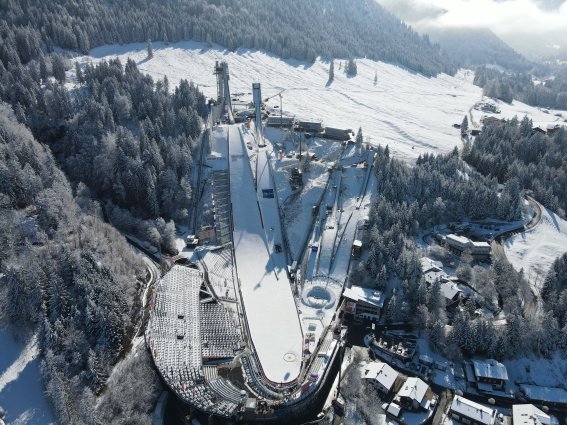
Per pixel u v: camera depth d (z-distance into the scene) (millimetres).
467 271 103875
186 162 136875
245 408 74188
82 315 81938
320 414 77438
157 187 128750
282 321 95250
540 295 100750
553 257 114125
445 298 97812
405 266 102938
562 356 87938
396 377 82500
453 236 114875
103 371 77812
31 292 81812
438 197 126562
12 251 91125
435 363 86875
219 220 125438
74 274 86188
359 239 116000
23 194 108125
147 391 75375
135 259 104750
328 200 130625
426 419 76062
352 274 107312
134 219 121562
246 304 99625
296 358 86188
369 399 78125
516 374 85938
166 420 76000
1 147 113250
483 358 87938
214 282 106312
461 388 83000
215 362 85562
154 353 81688
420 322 93125
